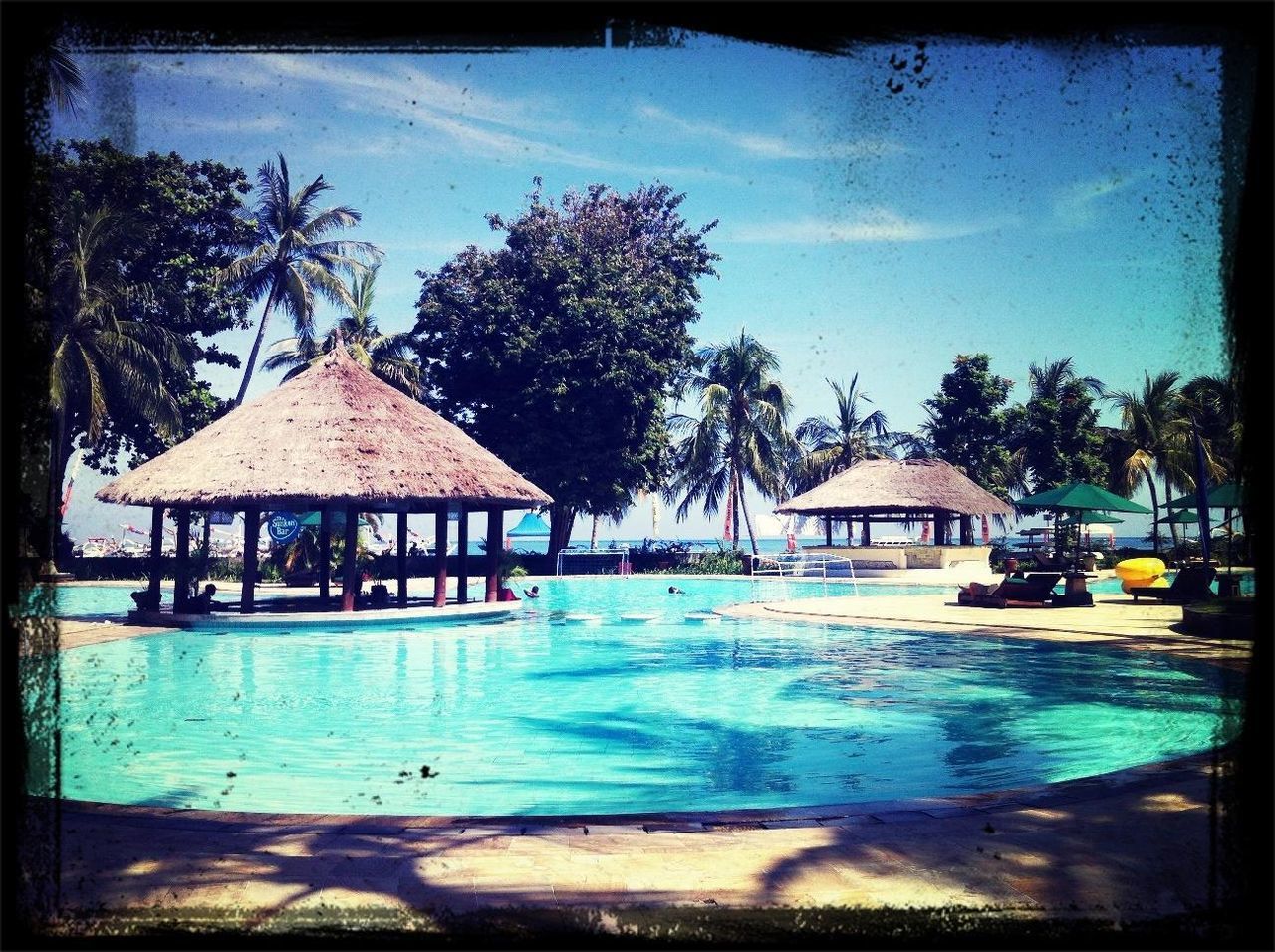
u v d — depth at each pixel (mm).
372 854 4512
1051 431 43156
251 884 4051
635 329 38844
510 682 11859
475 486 18484
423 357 40812
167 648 14758
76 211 29562
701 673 12477
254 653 14320
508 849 4574
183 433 35188
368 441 17906
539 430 37656
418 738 8734
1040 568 20969
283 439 17547
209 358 37219
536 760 7855
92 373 29516
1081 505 27375
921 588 30203
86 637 15188
